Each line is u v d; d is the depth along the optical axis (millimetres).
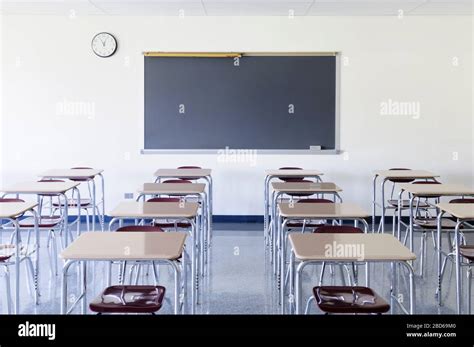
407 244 5363
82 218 6574
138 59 6375
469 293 3582
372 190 6523
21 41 6309
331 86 6414
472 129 6457
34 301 3717
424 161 6492
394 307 3564
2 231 5836
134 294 2633
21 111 6391
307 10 6020
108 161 6488
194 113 6453
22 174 6461
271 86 6426
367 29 6340
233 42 6363
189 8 5926
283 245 3496
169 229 4434
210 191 5605
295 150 6484
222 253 5098
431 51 6359
